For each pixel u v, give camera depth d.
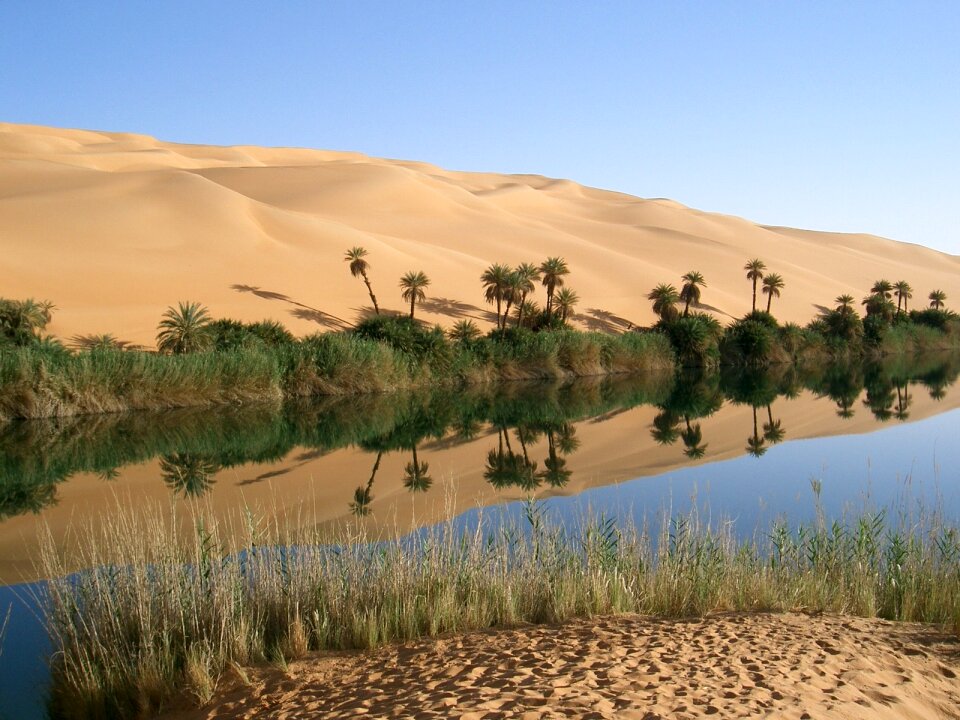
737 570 9.92
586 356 56.16
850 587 9.58
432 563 9.40
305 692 6.89
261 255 71.19
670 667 6.54
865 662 6.85
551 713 5.46
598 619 8.53
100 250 65.12
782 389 47.69
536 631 8.03
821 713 5.58
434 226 98.81
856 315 78.88
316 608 8.76
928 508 14.82
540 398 42.59
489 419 34.38
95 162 117.44
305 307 64.31
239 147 169.00
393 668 7.19
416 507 17.59
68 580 9.86
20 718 7.57
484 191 146.75
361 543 11.48
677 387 48.91
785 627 7.96
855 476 21.33
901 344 81.81
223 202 77.25
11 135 126.06
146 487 20.53
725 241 127.56
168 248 68.62
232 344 46.94
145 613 8.26
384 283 72.62
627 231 117.94
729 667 6.54
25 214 68.69
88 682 7.45
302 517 16.56
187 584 8.69
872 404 39.69
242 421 32.94
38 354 33.56
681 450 26.45
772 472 22.17
